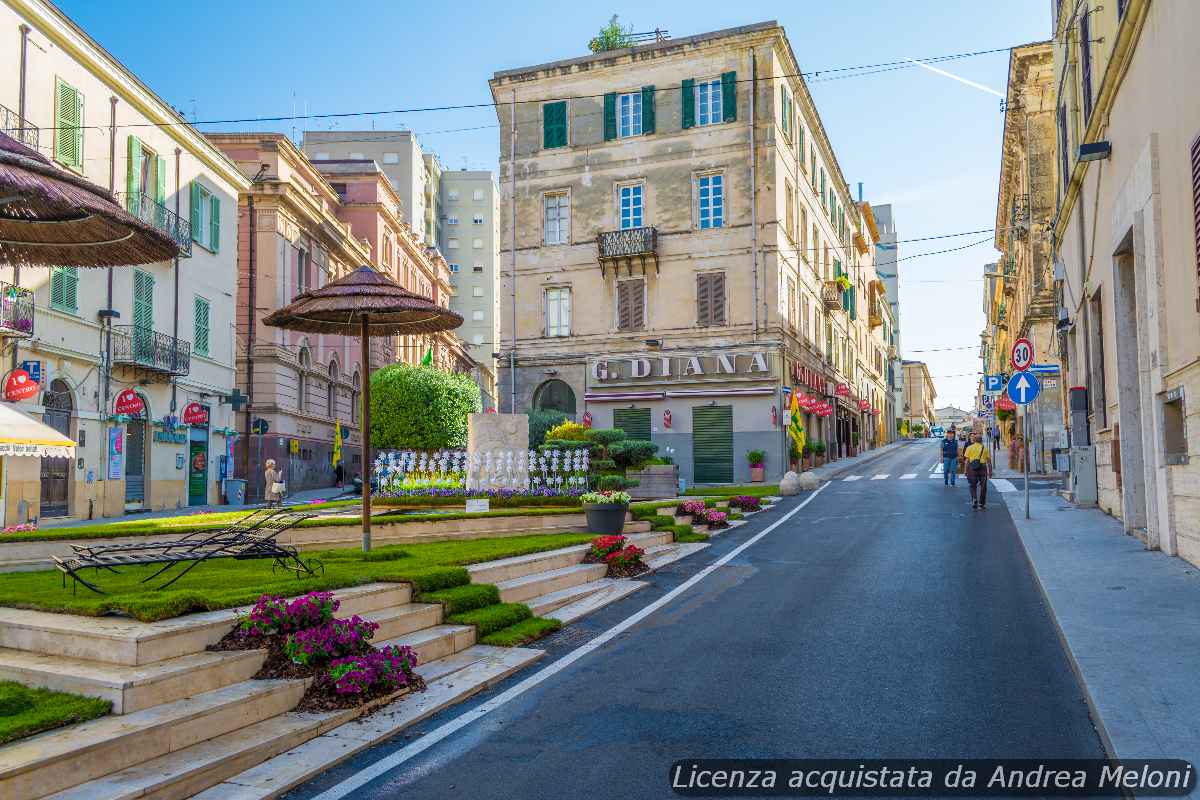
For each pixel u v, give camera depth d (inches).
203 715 205.5
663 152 1419.8
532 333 1482.5
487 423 712.4
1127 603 333.4
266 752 203.9
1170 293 412.2
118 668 218.4
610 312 1438.2
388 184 2293.3
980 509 753.0
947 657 284.2
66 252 327.3
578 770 196.5
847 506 845.8
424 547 474.3
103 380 1016.2
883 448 2728.8
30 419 434.0
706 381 1369.3
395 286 440.5
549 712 239.9
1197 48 348.5
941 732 214.5
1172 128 393.7
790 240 1448.1
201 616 255.3
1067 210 755.4
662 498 999.0
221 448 1344.7
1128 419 533.6
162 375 1140.5
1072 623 304.7
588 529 565.6
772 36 1358.3
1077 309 737.0
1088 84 632.4
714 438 1366.9
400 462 747.4
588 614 373.4
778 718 228.7
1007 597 379.6
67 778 174.4
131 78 1058.1
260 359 1544.0
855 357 2333.9
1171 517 434.3
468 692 257.9
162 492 1165.7
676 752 206.5
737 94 1379.2
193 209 1242.6
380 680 244.1
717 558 531.8
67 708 196.5
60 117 934.4
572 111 1478.8
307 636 243.6
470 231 3720.5
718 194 1393.9
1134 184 471.5
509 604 356.5
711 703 243.4
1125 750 184.2
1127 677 236.4
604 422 1430.9
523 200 1501.0
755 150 1362.0
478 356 3666.3
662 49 1418.6
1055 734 210.4
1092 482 710.5
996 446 1900.8
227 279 1359.5
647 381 1407.5
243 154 1601.9
